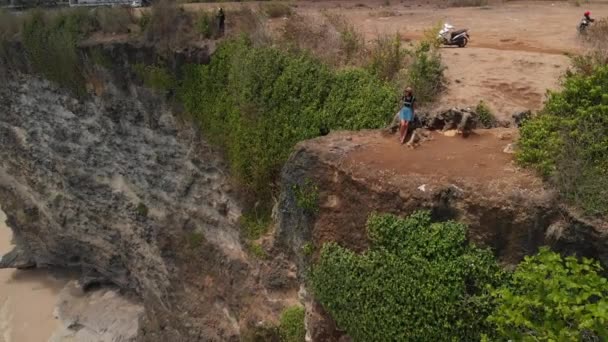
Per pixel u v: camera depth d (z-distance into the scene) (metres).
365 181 12.30
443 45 22.47
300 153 13.90
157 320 21.33
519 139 12.45
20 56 26.67
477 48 21.81
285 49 18.30
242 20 20.84
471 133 13.87
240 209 18.38
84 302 25.81
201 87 19.97
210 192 19.88
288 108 17.06
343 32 19.08
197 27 21.17
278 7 26.56
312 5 35.22
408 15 30.88
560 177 10.35
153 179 22.42
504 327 8.85
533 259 9.00
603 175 10.27
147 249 22.88
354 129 15.47
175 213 21.47
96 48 23.14
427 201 11.30
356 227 12.46
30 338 24.08
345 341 12.88
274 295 16.42
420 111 15.13
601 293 7.99
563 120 11.55
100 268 26.08
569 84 12.23
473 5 34.78
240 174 17.88
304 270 14.40
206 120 19.69
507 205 10.52
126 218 23.86
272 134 17.19
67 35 24.61
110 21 24.33
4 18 27.84
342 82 16.55
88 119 24.83
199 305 19.77
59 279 28.28
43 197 27.62
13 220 29.62
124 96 22.89
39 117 27.05
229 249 18.98
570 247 9.92
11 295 27.22
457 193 11.13
